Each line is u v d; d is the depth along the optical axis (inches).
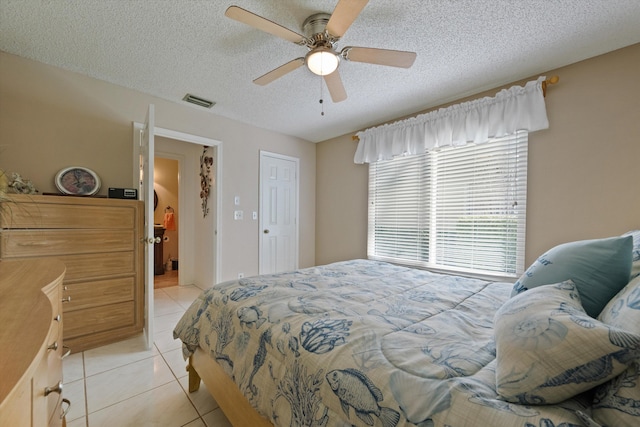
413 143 117.3
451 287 65.1
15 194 70.2
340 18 55.2
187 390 65.2
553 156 86.8
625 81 75.4
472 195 105.1
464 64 85.0
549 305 29.9
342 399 30.0
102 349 82.7
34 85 83.9
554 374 23.2
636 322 25.2
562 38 72.6
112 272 85.7
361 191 145.6
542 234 89.0
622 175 75.7
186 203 163.6
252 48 77.8
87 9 62.9
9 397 15.1
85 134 92.4
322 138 163.5
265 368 40.7
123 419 55.5
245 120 133.9
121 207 87.3
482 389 26.1
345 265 90.9
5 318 24.5
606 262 37.3
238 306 52.2
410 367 30.0
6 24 67.8
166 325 102.7
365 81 95.3
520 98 89.2
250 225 140.8
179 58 82.7
